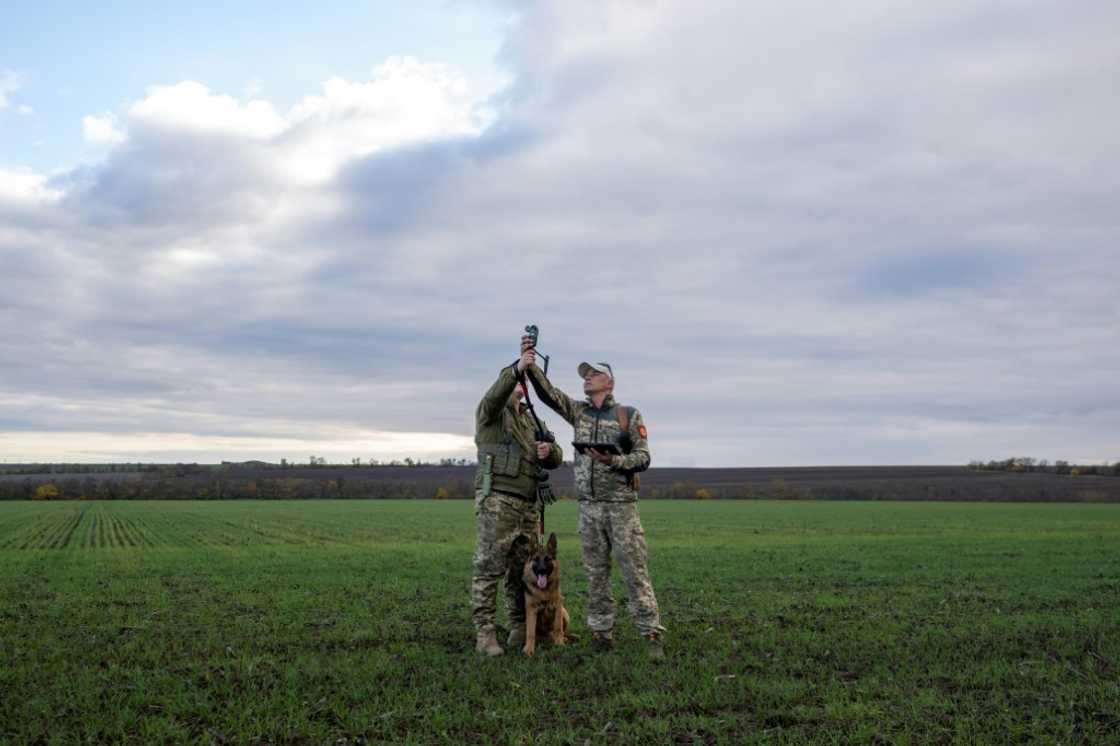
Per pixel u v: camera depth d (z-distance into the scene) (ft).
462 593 40.86
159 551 73.15
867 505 225.15
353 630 29.58
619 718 18.25
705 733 17.24
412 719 18.28
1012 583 44.88
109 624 30.42
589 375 25.95
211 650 25.55
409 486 285.64
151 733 16.94
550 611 26.12
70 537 97.35
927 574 50.03
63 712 18.16
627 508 25.21
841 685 20.79
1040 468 350.64
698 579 47.52
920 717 17.80
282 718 18.08
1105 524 128.06
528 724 17.92
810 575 49.70
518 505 26.05
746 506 217.97
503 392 25.20
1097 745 15.75
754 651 25.55
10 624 30.42
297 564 57.88
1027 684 20.76
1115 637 26.94
